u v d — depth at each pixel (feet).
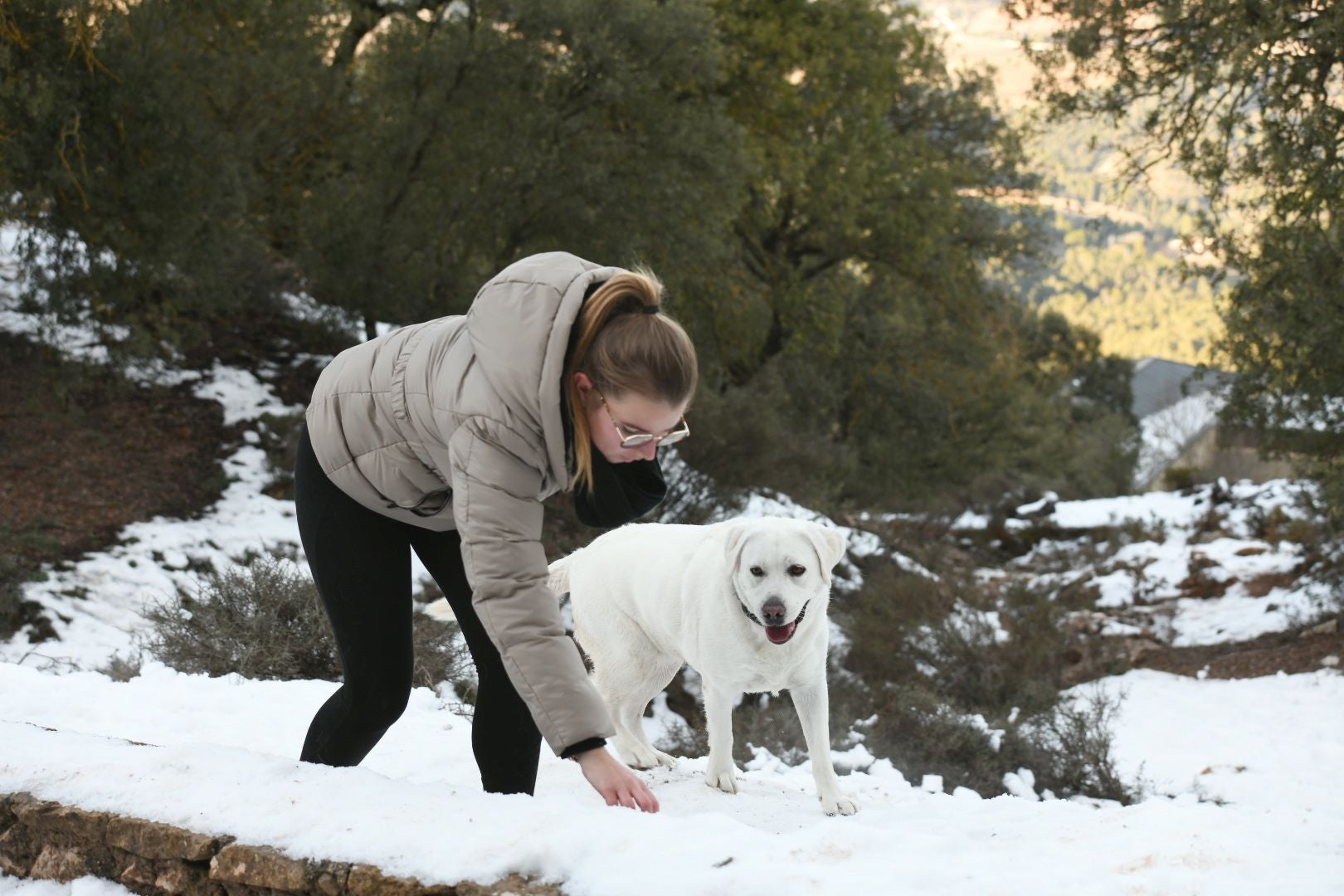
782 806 13.10
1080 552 59.41
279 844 8.02
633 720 15.17
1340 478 40.96
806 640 13.16
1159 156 41.98
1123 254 394.93
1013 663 37.32
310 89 53.36
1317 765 28.68
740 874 6.97
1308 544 48.62
